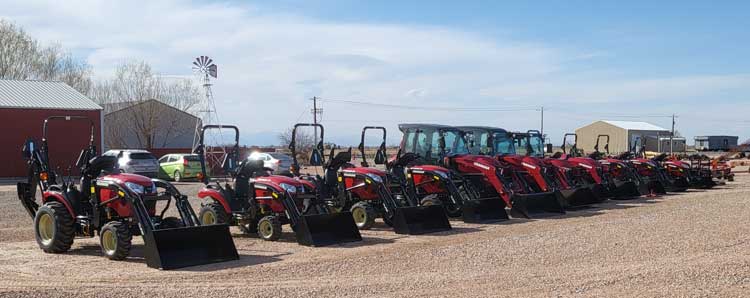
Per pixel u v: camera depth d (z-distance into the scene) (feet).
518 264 27.55
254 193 35.42
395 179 41.45
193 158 88.22
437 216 38.93
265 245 33.32
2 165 91.97
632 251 30.12
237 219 36.17
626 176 62.54
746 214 43.70
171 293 22.40
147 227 27.66
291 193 34.63
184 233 27.58
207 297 21.83
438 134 49.75
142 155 81.71
